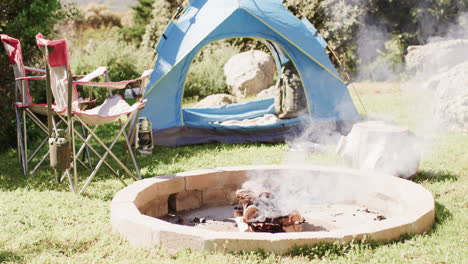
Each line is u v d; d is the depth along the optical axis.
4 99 7.62
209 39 8.22
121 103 5.68
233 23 8.29
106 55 14.13
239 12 8.30
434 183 5.40
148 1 26.91
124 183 5.50
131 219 3.68
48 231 4.03
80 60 13.91
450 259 3.24
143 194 4.36
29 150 7.74
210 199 5.00
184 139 8.23
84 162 6.94
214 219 4.59
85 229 4.07
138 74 14.49
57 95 5.34
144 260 3.30
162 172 6.22
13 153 7.55
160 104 8.23
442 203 4.64
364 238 3.39
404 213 4.36
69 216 4.42
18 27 7.54
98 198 5.07
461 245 3.52
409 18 17.03
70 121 5.05
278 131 8.41
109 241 3.73
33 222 4.25
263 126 8.38
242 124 9.48
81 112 5.18
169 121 8.27
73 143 5.11
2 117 7.64
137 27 27.02
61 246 3.72
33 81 8.10
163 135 8.13
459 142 7.46
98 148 7.86
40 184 5.70
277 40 8.47
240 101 13.34
